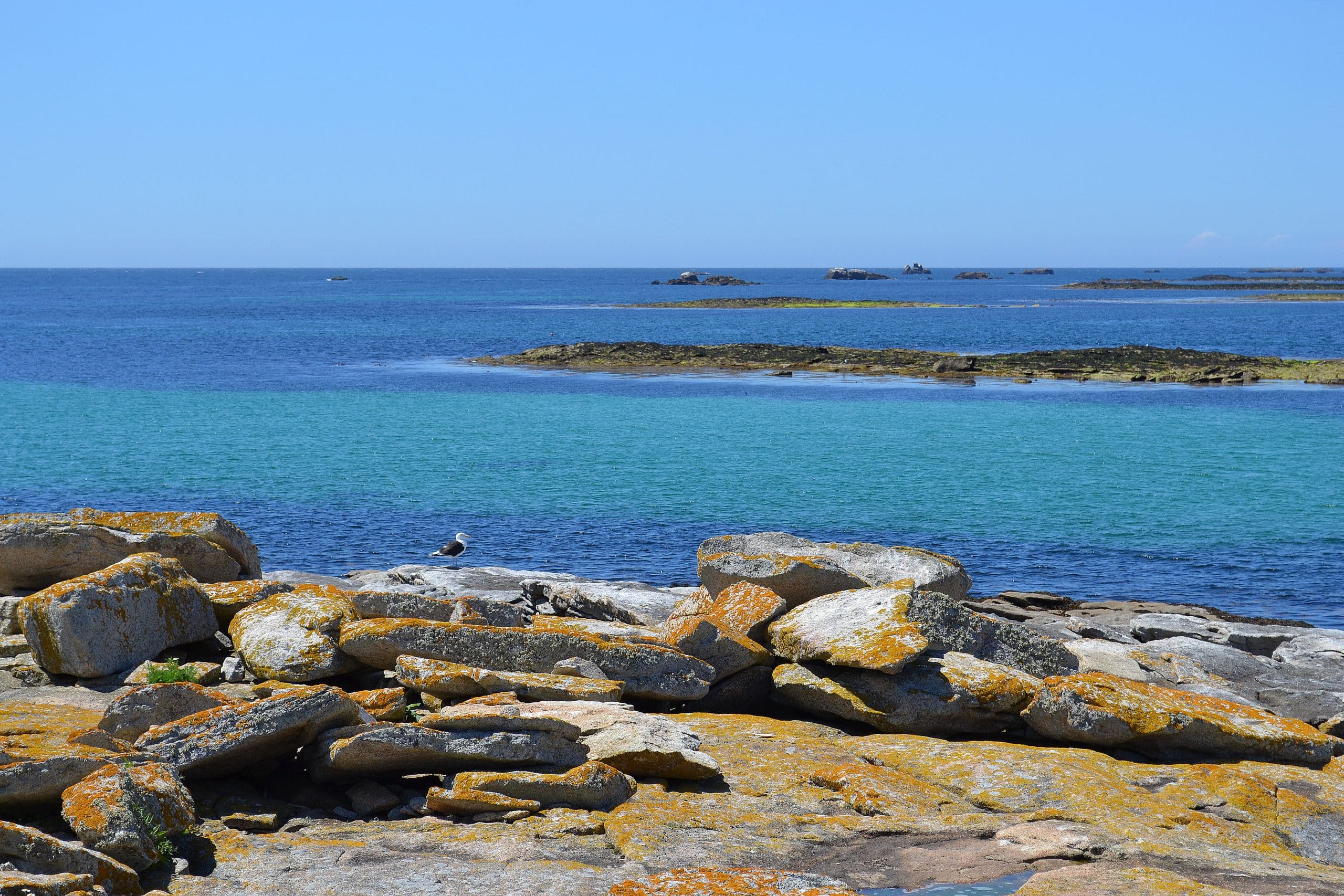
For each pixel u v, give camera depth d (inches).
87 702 440.8
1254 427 2082.9
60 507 1317.7
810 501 1390.3
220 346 4163.4
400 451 1779.0
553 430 2023.9
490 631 468.1
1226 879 318.0
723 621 527.8
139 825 299.7
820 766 403.2
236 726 358.6
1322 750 440.1
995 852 332.5
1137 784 398.9
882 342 4534.9
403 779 376.8
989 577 1027.3
